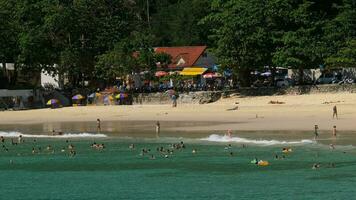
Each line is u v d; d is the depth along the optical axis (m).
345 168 64.31
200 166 69.00
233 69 141.25
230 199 55.03
